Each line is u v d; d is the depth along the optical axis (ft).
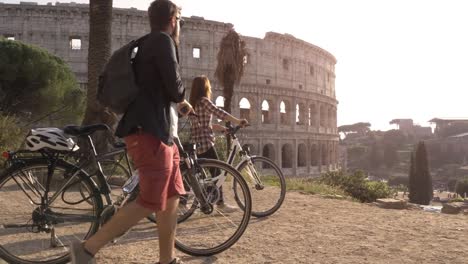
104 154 17.53
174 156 13.34
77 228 18.24
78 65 207.21
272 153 244.63
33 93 116.26
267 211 25.09
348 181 75.66
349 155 583.17
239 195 23.81
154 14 12.87
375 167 529.86
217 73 100.94
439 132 647.56
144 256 16.65
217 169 18.75
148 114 12.04
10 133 49.32
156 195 12.12
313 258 16.58
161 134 12.07
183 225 21.06
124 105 12.20
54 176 15.46
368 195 73.61
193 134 24.02
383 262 16.11
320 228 22.07
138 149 12.16
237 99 232.12
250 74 240.32
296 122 263.90
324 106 290.35
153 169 12.15
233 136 25.27
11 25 202.69
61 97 119.14
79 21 207.62
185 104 18.04
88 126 16.01
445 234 20.85
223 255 16.97
